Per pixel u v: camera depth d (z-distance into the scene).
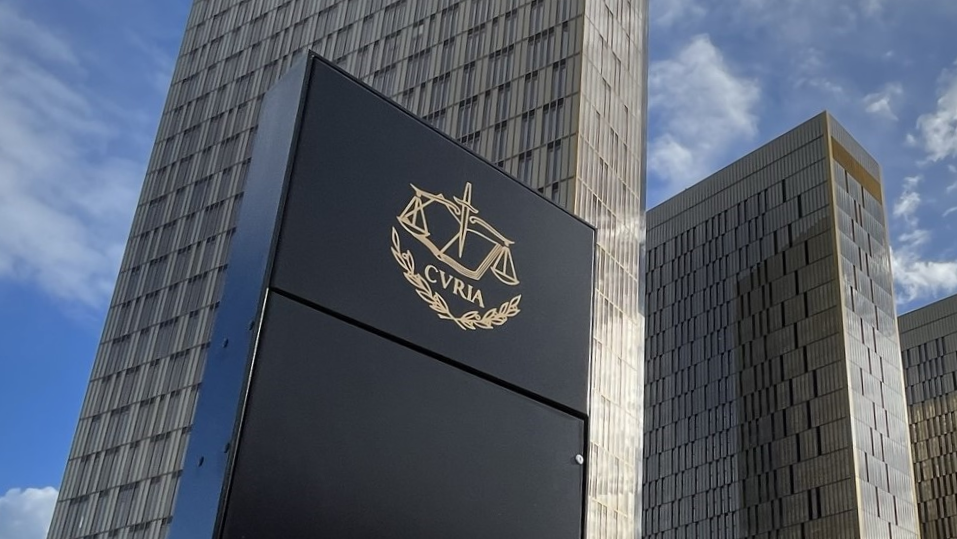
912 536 85.94
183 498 4.23
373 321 4.82
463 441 5.06
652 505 105.19
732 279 106.56
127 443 70.75
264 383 4.31
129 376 74.75
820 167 100.62
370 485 4.57
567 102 57.88
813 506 86.44
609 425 52.19
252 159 4.99
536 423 5.50
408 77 68.69
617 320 55.62
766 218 105.00
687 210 117.31
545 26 62.41
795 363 94.62
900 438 90.69
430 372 5.01
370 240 4.92
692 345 108.62
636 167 61.94
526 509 5.27
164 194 83.94
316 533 4.30
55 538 70.19
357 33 75.62
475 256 5.46
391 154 5.14
